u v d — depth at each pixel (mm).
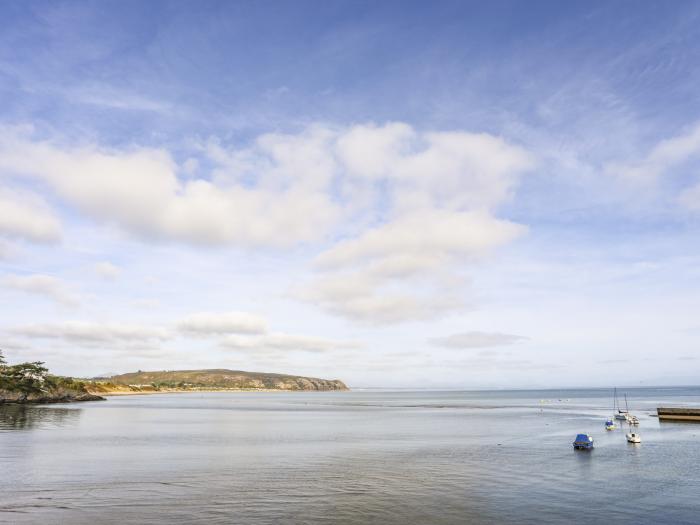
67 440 74812
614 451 65688
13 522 32719
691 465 54500
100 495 39562
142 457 58562
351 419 126875
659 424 108000
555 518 34469
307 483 44250
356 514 34875
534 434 87500
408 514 35000
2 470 49562
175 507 36281
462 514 35156
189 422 112750
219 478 46188
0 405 170750
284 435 85625
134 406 185500
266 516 34250
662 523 33531
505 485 43906
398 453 62906
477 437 82625
